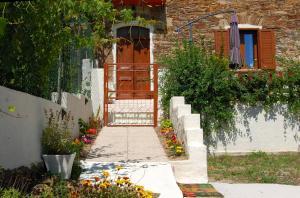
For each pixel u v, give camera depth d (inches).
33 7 149.7
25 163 161.0
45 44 170.7
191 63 290.4
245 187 193.5
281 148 286.7
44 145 182.5
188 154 205.0
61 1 165.3
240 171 229.1
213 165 246.7
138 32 382.0
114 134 279.3
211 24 381.1
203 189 182.9
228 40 377.1
